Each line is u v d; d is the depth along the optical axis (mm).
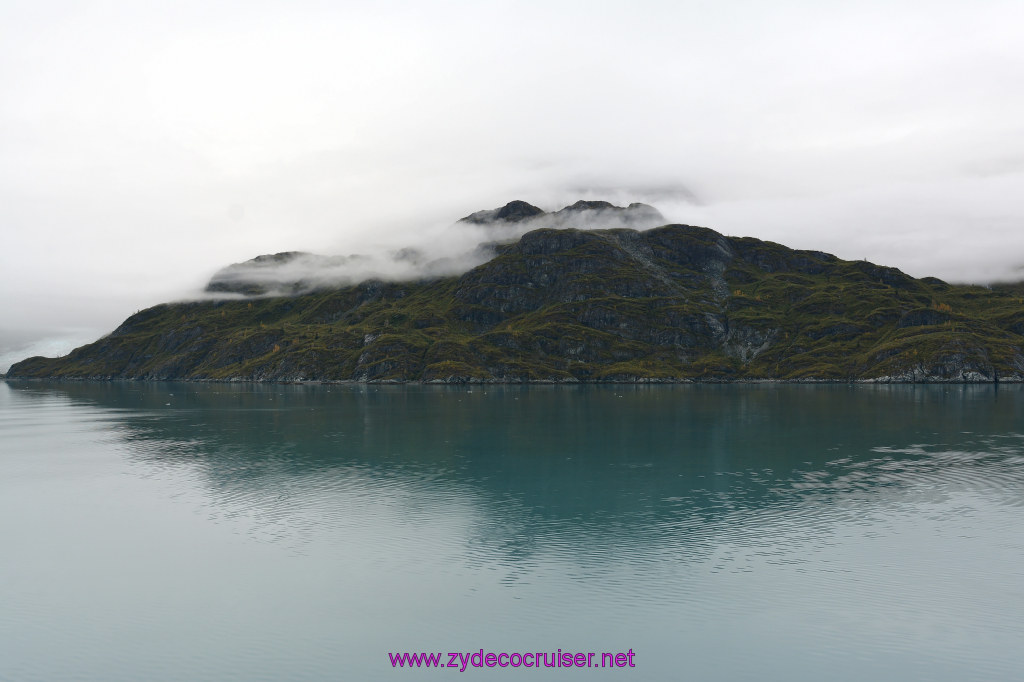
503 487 80875
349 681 36250
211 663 38062
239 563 53406
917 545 56156
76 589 48438
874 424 146625
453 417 171875
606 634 40969
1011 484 80000
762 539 58281
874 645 39125
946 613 43094
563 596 46438
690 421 157000
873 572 50031
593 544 57375
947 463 95250
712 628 41562
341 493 77562
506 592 47219
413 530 62062
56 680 36438
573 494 76875
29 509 70500
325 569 51938
